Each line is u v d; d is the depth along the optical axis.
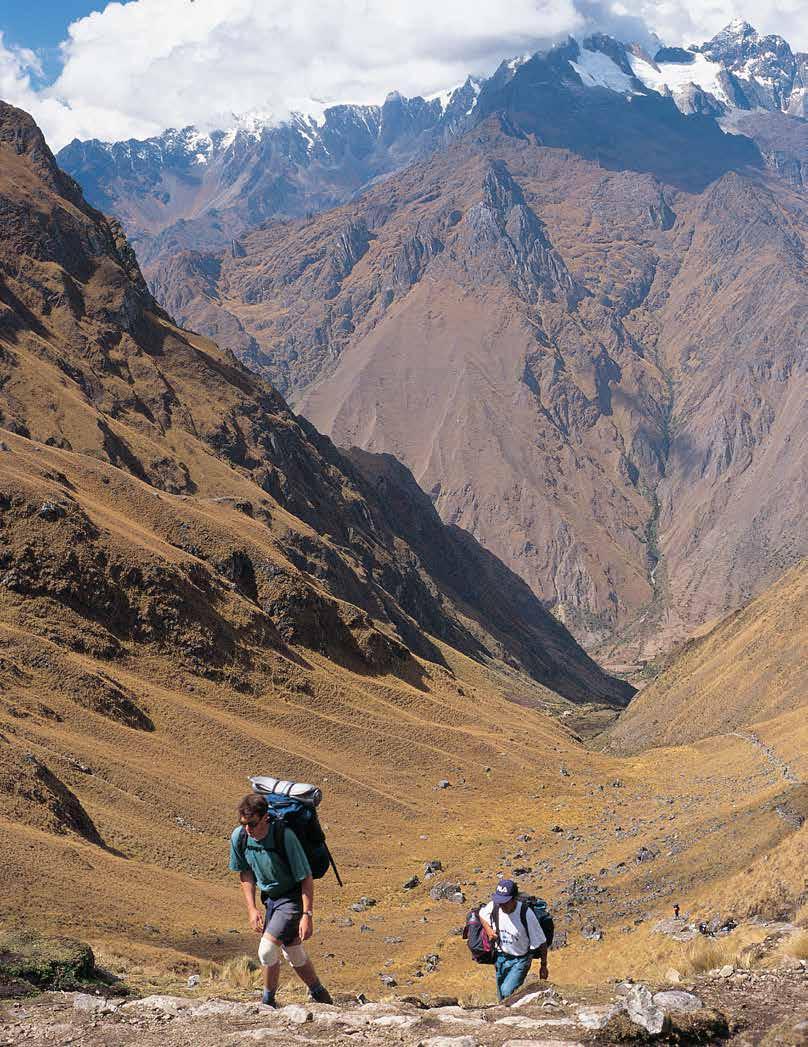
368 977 60.19
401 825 122.00
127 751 110.81
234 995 17.84
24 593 131.25
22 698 108.44
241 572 167.50
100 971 18.17
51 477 152.12
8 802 75.38
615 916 69.88
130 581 141.00
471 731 164.38
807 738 132.75
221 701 137.50
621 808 131.62
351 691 158.50
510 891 14.44
